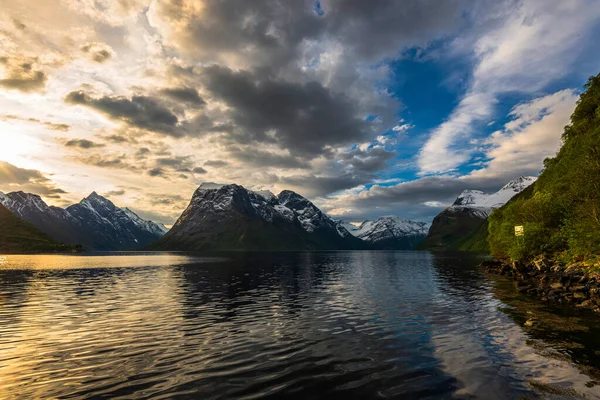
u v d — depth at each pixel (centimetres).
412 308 3072
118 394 1285
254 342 2014
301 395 1260
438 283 5228
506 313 2698
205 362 1653
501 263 8244
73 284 5628
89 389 1337
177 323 2575
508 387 1300
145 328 2411
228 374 1488
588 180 4934
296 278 6612
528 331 2120
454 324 2381
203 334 2222
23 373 1525
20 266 11419
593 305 2844
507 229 7488
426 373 1462
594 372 1438
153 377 1462
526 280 5169
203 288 4969
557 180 7506
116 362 1667
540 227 6216
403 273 7481
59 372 1534
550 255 5866
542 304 3077
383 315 2770
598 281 3381
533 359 1606
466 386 1317
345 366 1571
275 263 13125
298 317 2756
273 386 1348
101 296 4156
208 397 1248
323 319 2659
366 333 2188
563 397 1212
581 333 2055
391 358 1672
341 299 3734
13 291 4691
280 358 1700
